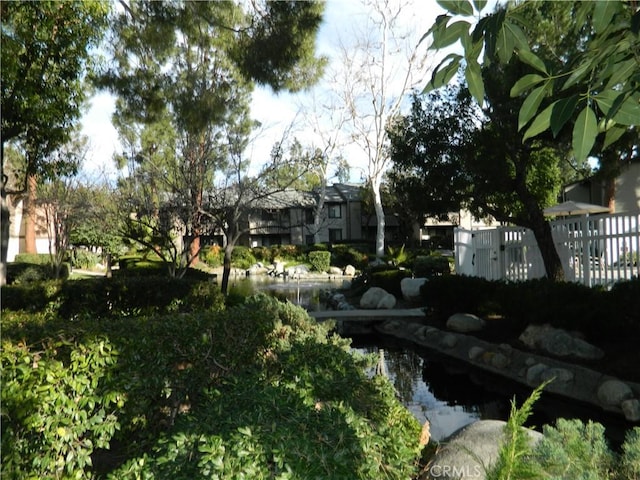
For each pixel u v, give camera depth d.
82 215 17.03
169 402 4.05
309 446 2.21
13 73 7.21
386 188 36.66
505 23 1.69
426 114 11.43
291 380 3.20
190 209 12.42
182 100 8.51
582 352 7.12
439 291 11.27
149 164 12.94
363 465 2.21
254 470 2.11
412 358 9.25
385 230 45.59
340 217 45.03
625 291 7.37
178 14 8.10
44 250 27.97
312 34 7.98
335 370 3.50
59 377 3.27
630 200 22.83
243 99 12.08
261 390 2.95
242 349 4.27
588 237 9.88
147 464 2.48
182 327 4.05
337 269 34.53
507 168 10.54
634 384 6.00
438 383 7.56
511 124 9.83
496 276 13.32
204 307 8.36
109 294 7.95
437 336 10.03
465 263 15.12
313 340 4.01
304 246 39.25
